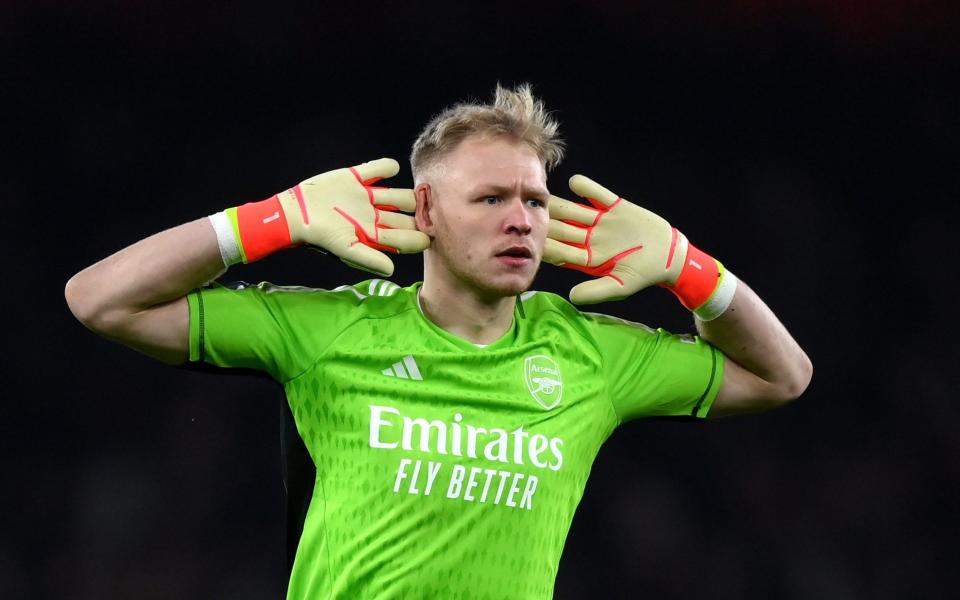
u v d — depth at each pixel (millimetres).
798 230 36281
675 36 37188
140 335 11336
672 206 36344
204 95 34625
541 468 11453
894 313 35719
